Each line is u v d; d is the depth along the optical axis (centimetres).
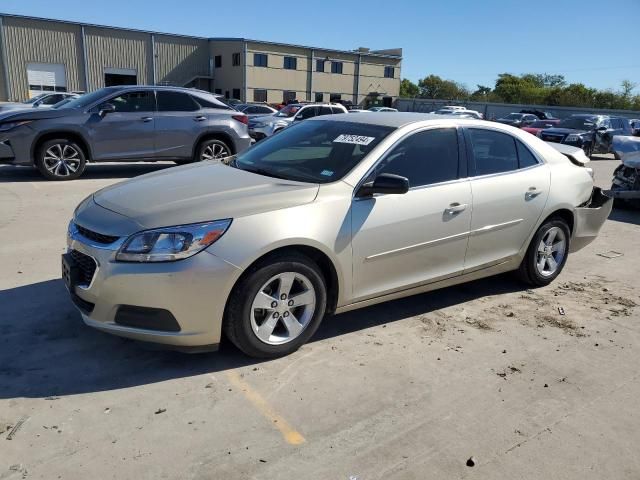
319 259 368
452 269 442
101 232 332
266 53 5603
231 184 379
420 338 409
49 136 969
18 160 948
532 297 506
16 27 4441
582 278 573
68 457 264
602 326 448
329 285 383
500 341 411
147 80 5200
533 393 340
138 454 268
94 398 313
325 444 283
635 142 957
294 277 354
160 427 290
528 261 508
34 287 466
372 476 261
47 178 985
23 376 333
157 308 321
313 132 459
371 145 404
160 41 5206
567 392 344
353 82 6400
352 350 384
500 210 459
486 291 516
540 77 10488
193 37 5412
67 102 1064
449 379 352
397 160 405
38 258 541
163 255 318
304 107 2120
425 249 415
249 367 354
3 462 258
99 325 333
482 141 462
